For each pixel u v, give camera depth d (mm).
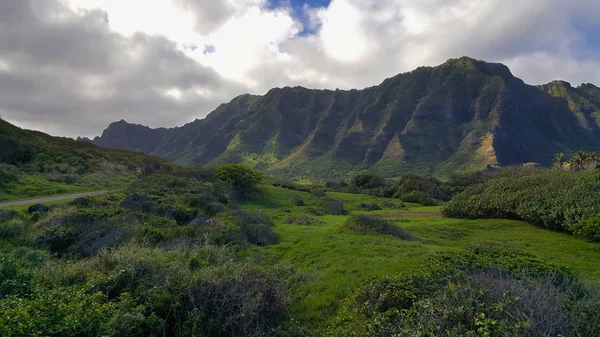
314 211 34312
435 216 29875
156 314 6633
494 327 4422
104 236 14781
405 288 7039
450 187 59031
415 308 5453
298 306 8453
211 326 6523
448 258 8953
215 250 11969
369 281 8250
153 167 54406
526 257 8906
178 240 14945
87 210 19094
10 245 13289
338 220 28109
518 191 24234
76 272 8062
